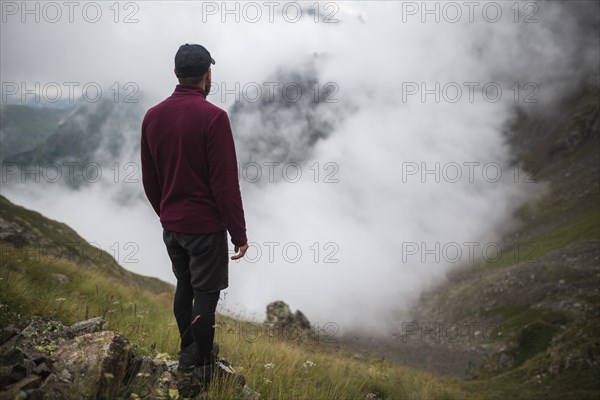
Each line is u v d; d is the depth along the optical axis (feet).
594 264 416.46
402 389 30.45
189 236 11.73
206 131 11.30
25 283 20.59
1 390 9.00
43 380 10.03
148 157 12.30
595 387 160.56
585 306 352.90
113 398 10.26
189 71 11.86
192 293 13.01
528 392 166.91
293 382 18.24
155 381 11.60
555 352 192.54
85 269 46.32
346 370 29.09
